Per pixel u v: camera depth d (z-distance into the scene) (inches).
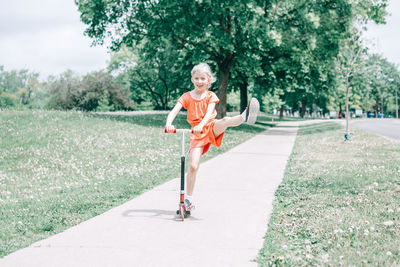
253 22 878.4
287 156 493.7
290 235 169.2
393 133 951.6
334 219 187.2
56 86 2361.0
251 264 137.8
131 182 315.9
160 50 2081.7
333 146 604.1
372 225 174.4
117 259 143.6
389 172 321.1
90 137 602.5
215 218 201.3
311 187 273.7
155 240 166.1
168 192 274.4
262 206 225.6
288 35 1019.9
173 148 558.3
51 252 151.5
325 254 138.4
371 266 131.3
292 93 2346.2
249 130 1102.4
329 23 1018.1
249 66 973.8
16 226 190.7
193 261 141.0
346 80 737.6
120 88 2400.3
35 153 484.1
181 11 887.1
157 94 2593.5
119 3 981.2
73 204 237.1
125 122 826.2
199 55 968.3
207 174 351.9
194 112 207.3
